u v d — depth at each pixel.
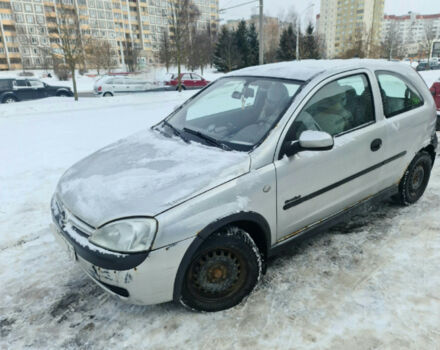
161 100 16.47
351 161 2.91
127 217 2.09
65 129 9.09
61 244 2.47
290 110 2.61
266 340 2.23
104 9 82.50
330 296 2.57
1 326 2.43
